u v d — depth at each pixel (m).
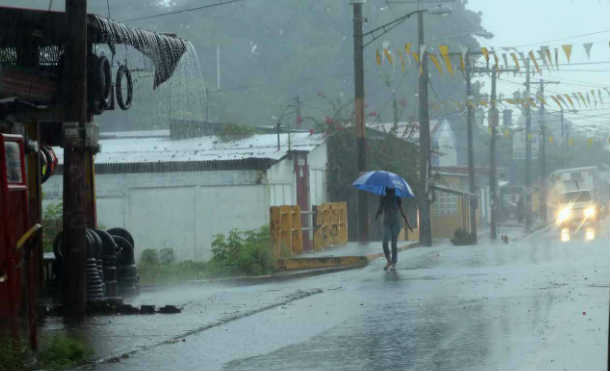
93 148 23.98
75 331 21.81
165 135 78.56
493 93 99.12
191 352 19.19
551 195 131.75
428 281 33.00
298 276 43.00
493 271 35.91
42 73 26.81
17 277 19.66
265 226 47.78
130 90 29.91
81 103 23.59
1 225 19.14
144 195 56.59
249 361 18.02
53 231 41.88
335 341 20.09
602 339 18.53
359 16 61.53
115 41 27.59
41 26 26.30
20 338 19.53
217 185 55.56
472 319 22.33
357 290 31.09
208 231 55.66
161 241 56.19
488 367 16.27
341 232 63.88
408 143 89.12
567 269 34.97
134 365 17.75
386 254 39.84
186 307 27.02
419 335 20.30
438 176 98.12
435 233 119.25
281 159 57.56
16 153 20.12
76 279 23.67
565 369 15.79
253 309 26.14
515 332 19.97
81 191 23.67
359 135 61.47
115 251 28.59
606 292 26.45
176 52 30.39
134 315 24.95
